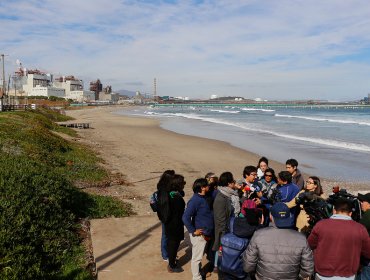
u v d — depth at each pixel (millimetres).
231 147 31531
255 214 5156
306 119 80688
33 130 23562
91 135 40812
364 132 46312
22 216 7555
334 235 4266
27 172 10383
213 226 6133
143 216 9977
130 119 78625
